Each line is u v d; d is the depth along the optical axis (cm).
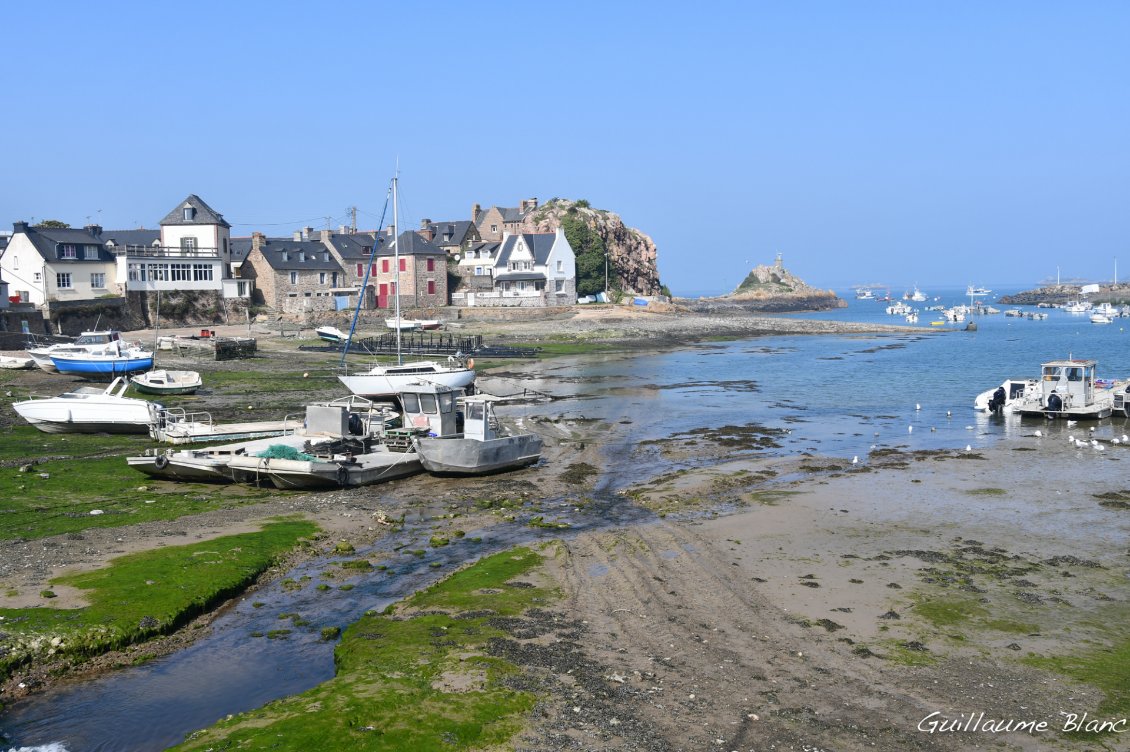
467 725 1236
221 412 4053
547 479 2975
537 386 5500
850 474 3030
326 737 1180
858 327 11338
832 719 1298
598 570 1972
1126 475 2942
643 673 1432
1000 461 3203
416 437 2972
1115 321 14775
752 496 2720
